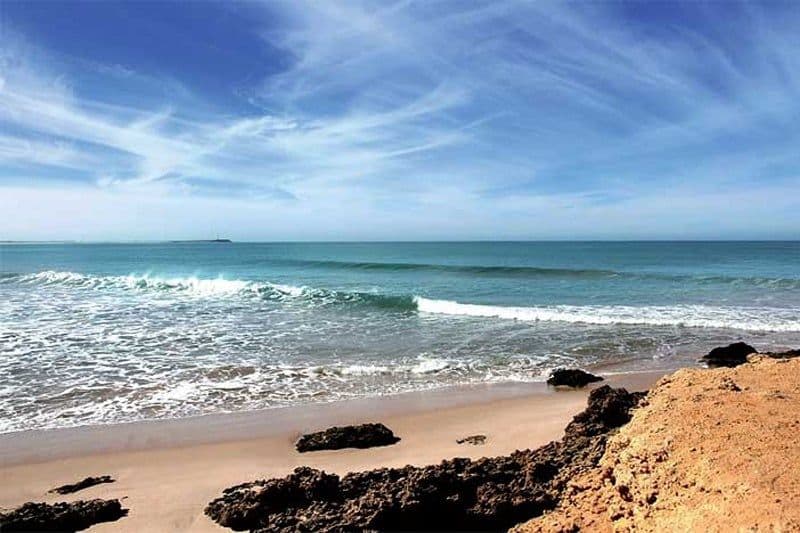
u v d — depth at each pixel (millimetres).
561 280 35500
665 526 3758
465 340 16438
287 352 14852
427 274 41812
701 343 15953
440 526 5270
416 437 8711
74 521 5918
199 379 12219
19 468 7730
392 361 13883
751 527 3217
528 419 9422
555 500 5273
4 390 11359
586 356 14492
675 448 4422
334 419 9711
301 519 5391
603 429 7062
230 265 58594
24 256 89500
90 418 9789
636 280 34531
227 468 7582
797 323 18719
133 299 26781
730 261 56656
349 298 25672
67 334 17344
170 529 5820
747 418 4570
